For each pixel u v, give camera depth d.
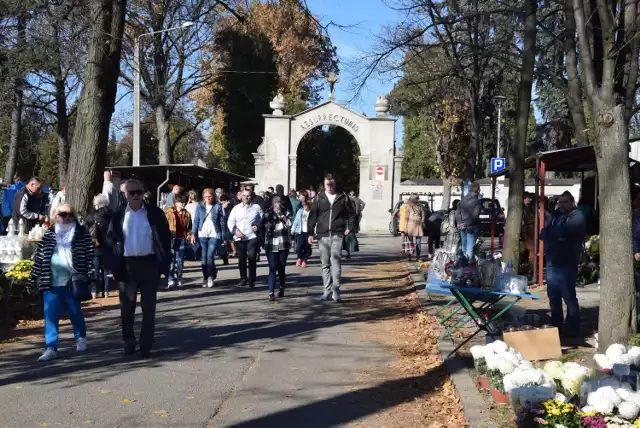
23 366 8.16
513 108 45.69
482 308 8.70
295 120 39.66
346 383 7.52
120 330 10.38
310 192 25.50
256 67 41.06
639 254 9.33
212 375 7.74
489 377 6.77
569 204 9.30
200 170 24.95
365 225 39.41
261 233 15.16
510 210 14.26
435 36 20.80
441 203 47.00
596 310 11.65
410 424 6.16
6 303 11.18
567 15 15.16
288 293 14.40
